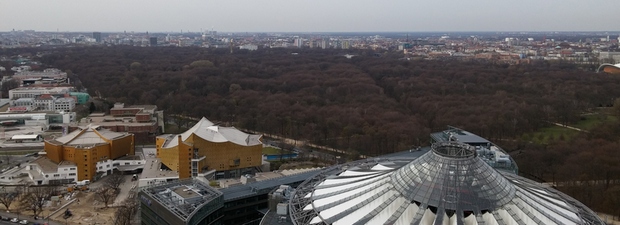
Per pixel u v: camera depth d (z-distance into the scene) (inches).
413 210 5260.8
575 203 6028.5
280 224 6245.1
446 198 5211.6
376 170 6688.0
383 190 5644.7
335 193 6058.1
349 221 5329.7
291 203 6082.7
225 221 7298.2
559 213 5349.4
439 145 5890.8
